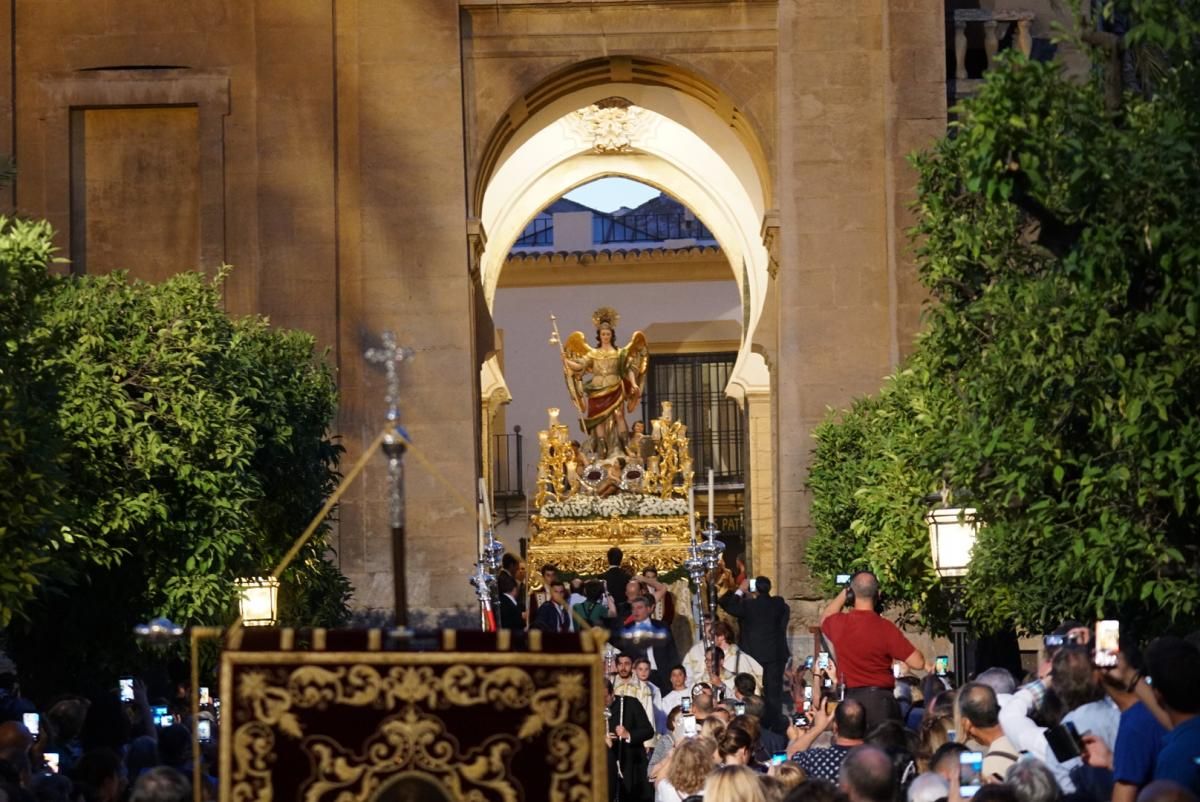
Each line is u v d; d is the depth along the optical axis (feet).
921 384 112.78
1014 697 64.85
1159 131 79.97
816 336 173.68
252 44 175.73
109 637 126.11
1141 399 80.12
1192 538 86.94
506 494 292.81
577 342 234.58
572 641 48.73
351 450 172.14
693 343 296.71
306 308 173.06
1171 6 78.84
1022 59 79.66
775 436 178.40
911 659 90.07
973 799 52.70
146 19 176.04
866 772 56.90
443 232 174.60
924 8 174.91
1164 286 82.48
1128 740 53.83
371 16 176.24
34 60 175.73
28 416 94.17
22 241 93.66
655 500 218.59
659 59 177.58
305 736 48.24
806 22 175.94
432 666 48.37
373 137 175.42
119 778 74.69
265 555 136.46
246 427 124.06
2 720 86.79
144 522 118.21
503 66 177.17
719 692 122.21
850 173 175.01
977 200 109.09
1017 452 89.04
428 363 173.27
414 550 170.91
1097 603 87.04
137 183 175.83
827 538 159.94
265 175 174.09
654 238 300.20
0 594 91.76
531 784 48.32
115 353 122.11
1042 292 91.40
